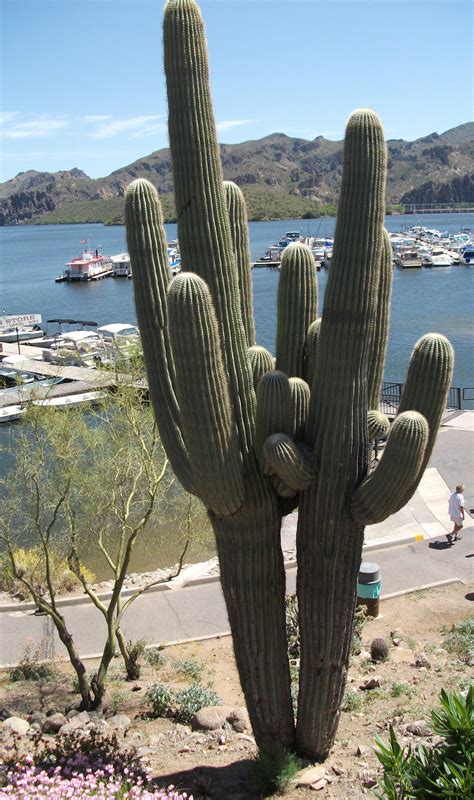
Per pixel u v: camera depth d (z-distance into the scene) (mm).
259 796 6875
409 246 105125
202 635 12633
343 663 7016
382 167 6168
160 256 6812
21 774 6105
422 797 5426
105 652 10289
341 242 6270
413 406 6566
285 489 6672
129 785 6402
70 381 34500
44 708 10141
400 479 6242
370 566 12203
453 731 5801
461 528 15258
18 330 48219
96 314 70750
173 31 6148
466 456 20109
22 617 13648
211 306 5922
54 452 11023
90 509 11133
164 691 9812
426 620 12062
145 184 6770
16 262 158750
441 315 57469
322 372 6504
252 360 7027
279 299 7367
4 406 29797
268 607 6902
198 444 6094
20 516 12453
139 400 11469
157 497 12383
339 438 6480
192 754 8070
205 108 6262
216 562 15758
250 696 7082
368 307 6332
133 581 15125
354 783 6977
